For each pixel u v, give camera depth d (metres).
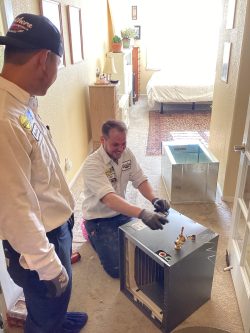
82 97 3.40
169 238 1.44
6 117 0.82
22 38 0.84
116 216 1.85
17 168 0.82
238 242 1.75
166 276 1.30
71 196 1.22
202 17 6.36
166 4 6.38
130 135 4.38
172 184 2.52
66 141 2.79
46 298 1.15
